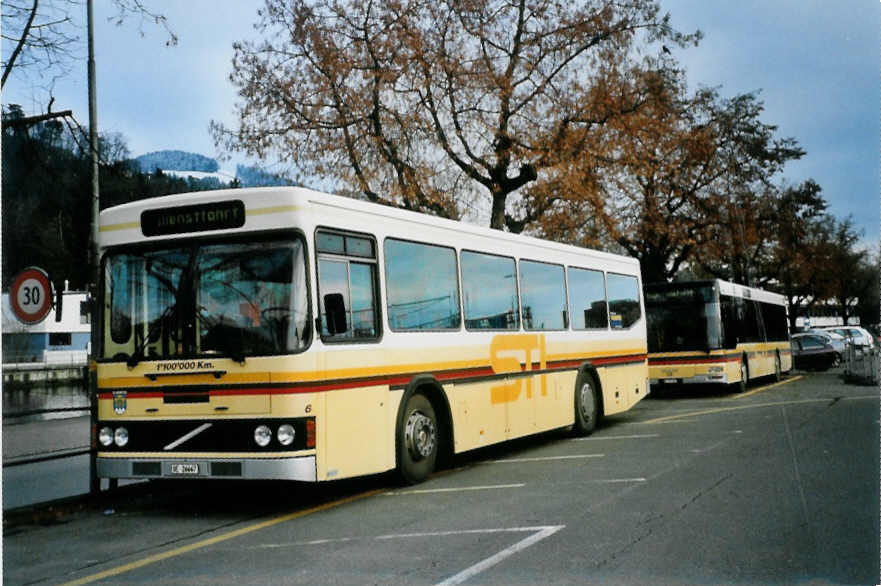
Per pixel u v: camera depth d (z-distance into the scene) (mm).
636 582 5891
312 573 6387
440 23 24531
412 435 10562
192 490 10945
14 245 15625
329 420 8828
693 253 40906
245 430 8492
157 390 8852
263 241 8852
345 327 9062
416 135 24047
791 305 73562
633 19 25141
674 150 33625
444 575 6211
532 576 6109
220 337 8766
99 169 15820
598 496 9234
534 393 13727
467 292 12039
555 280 14891
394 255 10406
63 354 74562
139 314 9125
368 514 8805
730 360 25453
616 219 27547
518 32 25266
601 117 25562
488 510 8703
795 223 51969
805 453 11984
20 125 14562
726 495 9031
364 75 23594
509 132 24953
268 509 9445
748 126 41594
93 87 16953
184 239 9086
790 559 6426
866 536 7105
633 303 18422
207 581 6285
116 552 7465
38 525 8875
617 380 17125
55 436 20109
